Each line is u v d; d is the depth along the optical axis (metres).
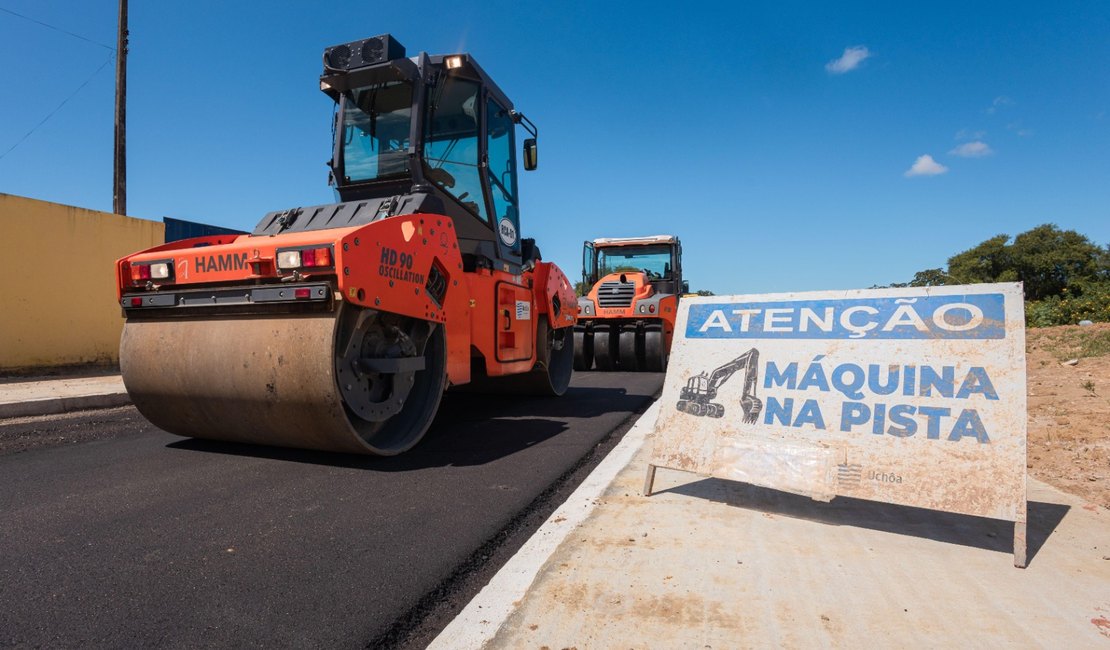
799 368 3.06
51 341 9.38
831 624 1.98
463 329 5.12
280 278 3.84
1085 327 14.66
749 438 3.06
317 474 3.92
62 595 2.24
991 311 2.74
